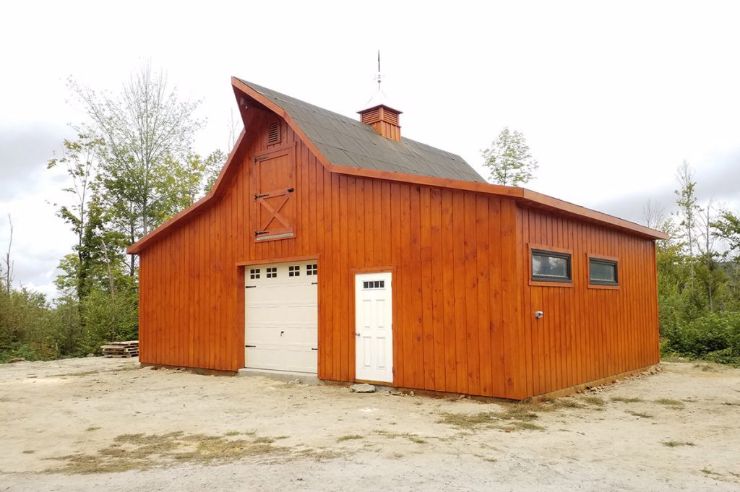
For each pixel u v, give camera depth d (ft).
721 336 49.75
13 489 16.11
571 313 31.99
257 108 39.70
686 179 92.68
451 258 29.32
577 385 31.94
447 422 23.58
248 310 40.96
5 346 65.36
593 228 35.53
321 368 35.22
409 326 30.86
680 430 22.72
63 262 97.81
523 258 27.63
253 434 22.30
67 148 96.43
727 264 78.38
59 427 24.75
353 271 33.88
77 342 72.13
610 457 18.35
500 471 16.51
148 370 45.91
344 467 16.99
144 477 16.78
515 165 97.76
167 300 46.44
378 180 32.96
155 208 101.30
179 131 101.04
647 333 42.42
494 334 27.43
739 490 15.23
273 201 39.19
